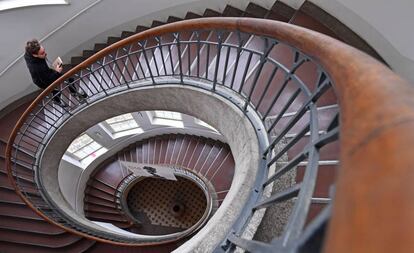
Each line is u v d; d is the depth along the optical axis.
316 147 1.29
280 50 3.87
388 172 0.52
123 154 8.73
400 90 0.68
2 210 5.48
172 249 6.01
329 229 0.56
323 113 3.07
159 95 4.43
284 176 2.47
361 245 0.47
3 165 5.47
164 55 5.17
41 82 4.67
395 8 3.65
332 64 1.05
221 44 2.95
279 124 3.09
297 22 4.57
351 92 0.82
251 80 3.74
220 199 7.04
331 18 4.51
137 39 3.31
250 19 2.14
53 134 5.07
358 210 0.52
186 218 8.48
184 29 2.83
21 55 5.69
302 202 1.14
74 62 6.32
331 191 0.74
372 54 4.35
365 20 4.16
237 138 3.32
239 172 2.99
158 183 8.89
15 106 6.16
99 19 5.98
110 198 8.22
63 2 5.40
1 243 5.44
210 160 7.72
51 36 5.77
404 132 0.56
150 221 8.53
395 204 0.47
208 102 3.73
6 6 5.08
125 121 8.11
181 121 7.87
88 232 5.25
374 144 0.59
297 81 1.85
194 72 4.49
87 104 4.95
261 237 2.23
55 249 5.57
